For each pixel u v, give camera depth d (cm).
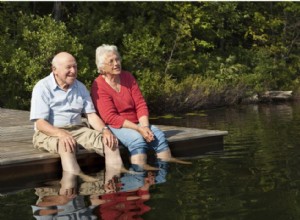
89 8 1972
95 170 616
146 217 405
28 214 430
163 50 1864
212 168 596
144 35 1850
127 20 2012
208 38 2136
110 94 679
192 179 539
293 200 443
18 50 1524
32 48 1598
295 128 953
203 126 1086
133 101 691
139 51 1792
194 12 1991
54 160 617
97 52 678
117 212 420
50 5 1983
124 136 659
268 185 501
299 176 536
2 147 673
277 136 847
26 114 1048
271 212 411
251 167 593
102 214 416
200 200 451
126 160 669
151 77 1708
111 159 625
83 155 643
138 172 589
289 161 619
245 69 2045
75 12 1973
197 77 1819
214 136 771
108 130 637
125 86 689
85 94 654
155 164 634
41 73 1530
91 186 526
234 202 443
